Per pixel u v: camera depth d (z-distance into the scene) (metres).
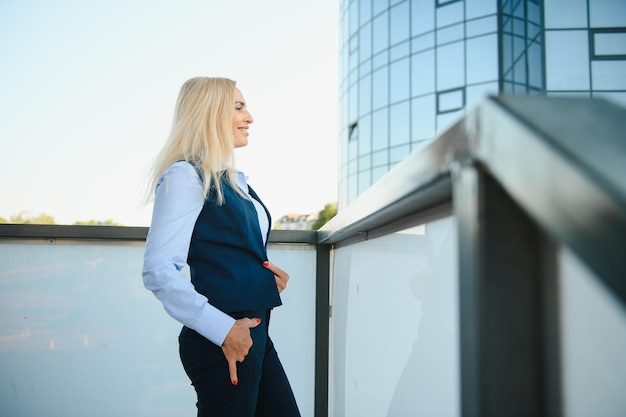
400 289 1.18
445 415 0.84
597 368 0.45
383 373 1.34
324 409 2.34
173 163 1.51
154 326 2.27
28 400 2.20
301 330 2.39
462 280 0.55
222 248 1.46
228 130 1.58
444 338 0.85
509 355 0.51
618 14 15.45
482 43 18.45
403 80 21.23
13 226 2.19
